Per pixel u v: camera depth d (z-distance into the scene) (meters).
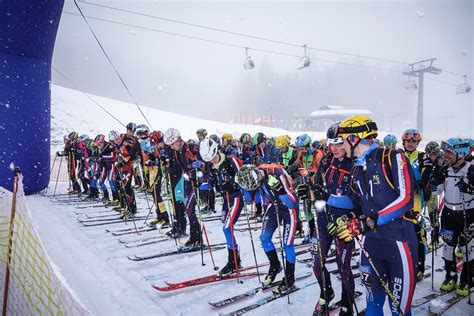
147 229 5.87
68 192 10.04
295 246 4.98
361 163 2.15
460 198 3.36
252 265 4.16
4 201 2.76
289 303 3.15
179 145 5.01
